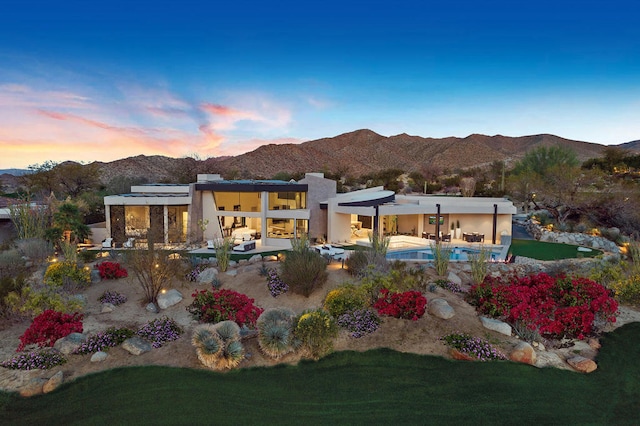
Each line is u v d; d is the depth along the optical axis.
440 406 7.31
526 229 34.50
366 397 7.59
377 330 10.20
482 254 16.61
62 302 10.84
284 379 8.20
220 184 28.69
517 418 6.97
